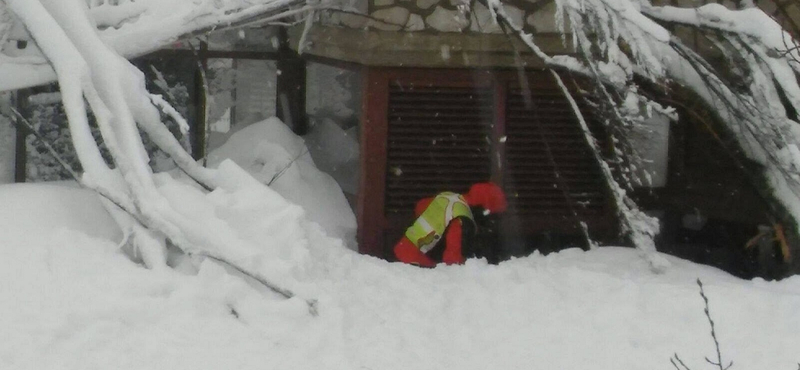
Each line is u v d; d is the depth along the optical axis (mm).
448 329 6719
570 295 7426
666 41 8359
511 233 10930
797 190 9055
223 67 12312
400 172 10734
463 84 10672
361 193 10703
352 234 10953
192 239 6812
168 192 7199
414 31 10336
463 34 10383
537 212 10992
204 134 12141
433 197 10797
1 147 11305
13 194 7164
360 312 6656
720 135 9633
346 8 10383
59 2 7723
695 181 11602
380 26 10305
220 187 7965
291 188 10930
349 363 5840
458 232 9570
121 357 5625
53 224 6910
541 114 10875
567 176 11016
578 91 10211
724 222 11711
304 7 9773
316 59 11906
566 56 9148
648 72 9219
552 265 8672
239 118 12414
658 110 9102
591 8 8648
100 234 7125
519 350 6344
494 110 10750
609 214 11078
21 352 5543
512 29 8992
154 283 6234
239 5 8703
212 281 6445
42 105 11383
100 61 7590
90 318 5828
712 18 8914
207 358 5723
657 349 6297
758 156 9328
